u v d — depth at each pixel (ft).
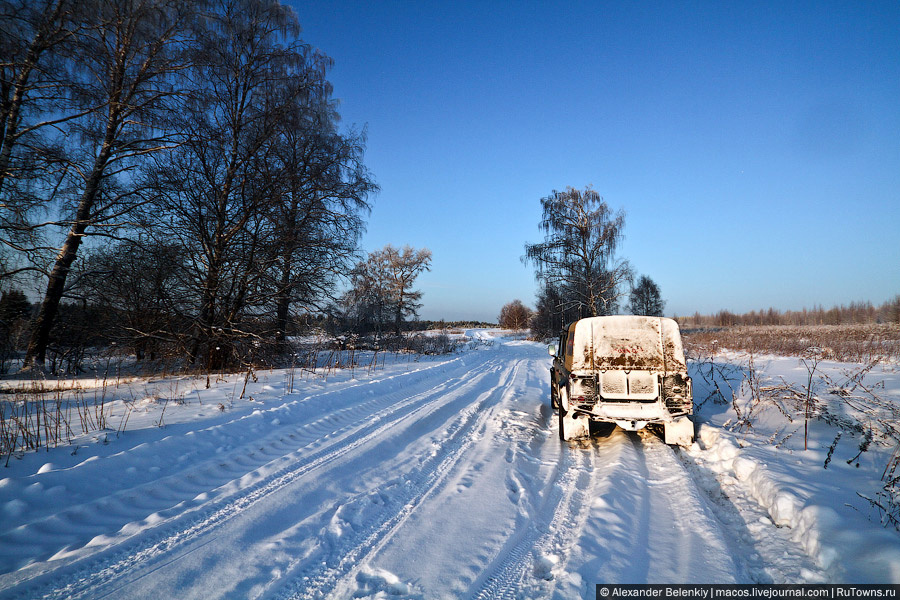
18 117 43.11
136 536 11.60
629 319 21.80
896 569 8.96
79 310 48.60
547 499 14.93
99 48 45.06
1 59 39.83
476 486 15.88
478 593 9.55
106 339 46.09
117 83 46.91
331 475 16.33
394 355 74.08
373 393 33.60
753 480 15.52
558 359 29.53
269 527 12.44
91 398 29.12
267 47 50.60
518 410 30.40
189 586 9.67
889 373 36.14
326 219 50.98
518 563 10.84
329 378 38.47
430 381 44.06
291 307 51.47
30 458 16.22
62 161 43.83
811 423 21.75
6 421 20.85
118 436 19.26
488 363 70.03
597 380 21.31
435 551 11.28
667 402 20.74
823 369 39.40
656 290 163.94
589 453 20.65
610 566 10.38
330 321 56.54
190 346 44.98
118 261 46.37
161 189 43.62
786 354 58.39
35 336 44.06
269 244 45.85
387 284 132.57
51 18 41.22
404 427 23.63
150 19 46.11
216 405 25.88
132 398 28.35
